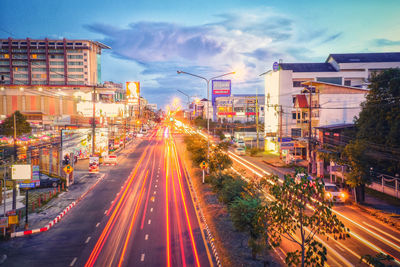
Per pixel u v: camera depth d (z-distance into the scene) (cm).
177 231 1945
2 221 1817
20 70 13138
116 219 2206
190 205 2561
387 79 3312
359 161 2561
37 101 9788
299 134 5972
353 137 4081
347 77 7800
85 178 3766
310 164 3991
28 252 1647
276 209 1047
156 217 2242
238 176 2286
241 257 1527
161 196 2873
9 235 1847
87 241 1795
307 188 1027
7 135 6762
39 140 5631
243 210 1512
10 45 12912
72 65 13212
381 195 2919
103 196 2902
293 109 6353
